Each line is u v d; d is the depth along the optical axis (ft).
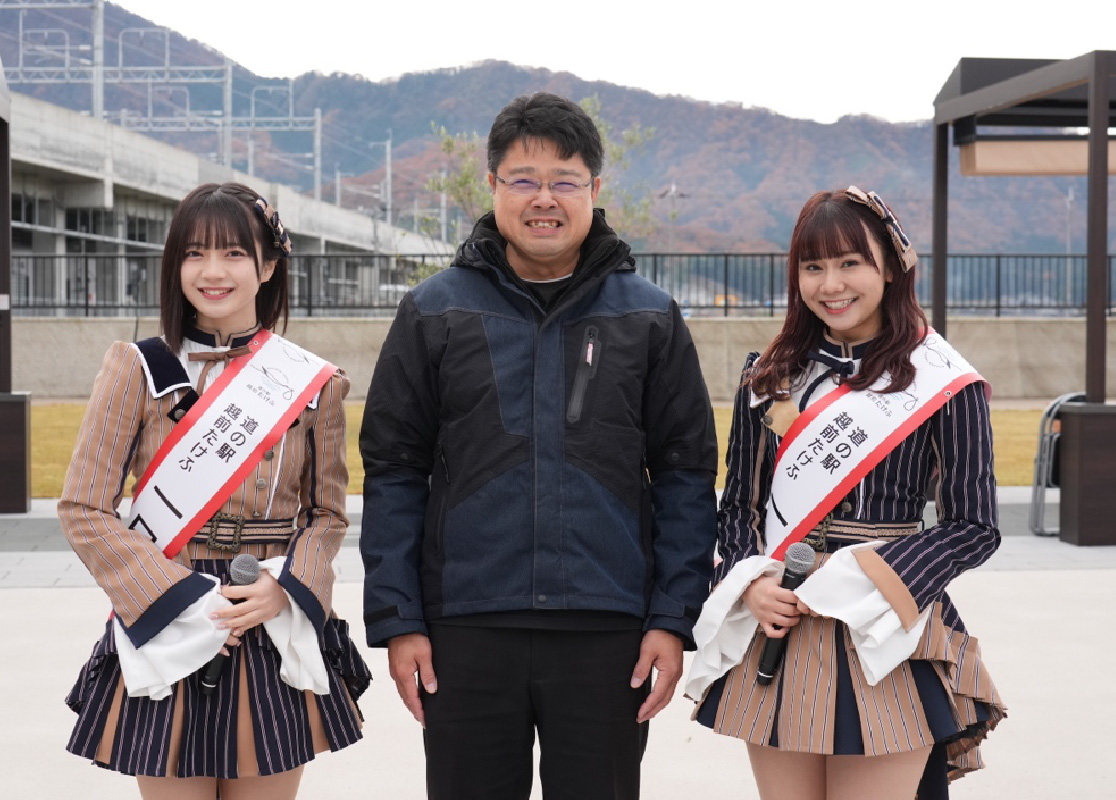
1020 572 19.53
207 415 7.43
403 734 12.06
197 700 7.14
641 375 7.71
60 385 55.98
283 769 7.20
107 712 7.18
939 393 7.34
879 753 6.98
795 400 7.72
